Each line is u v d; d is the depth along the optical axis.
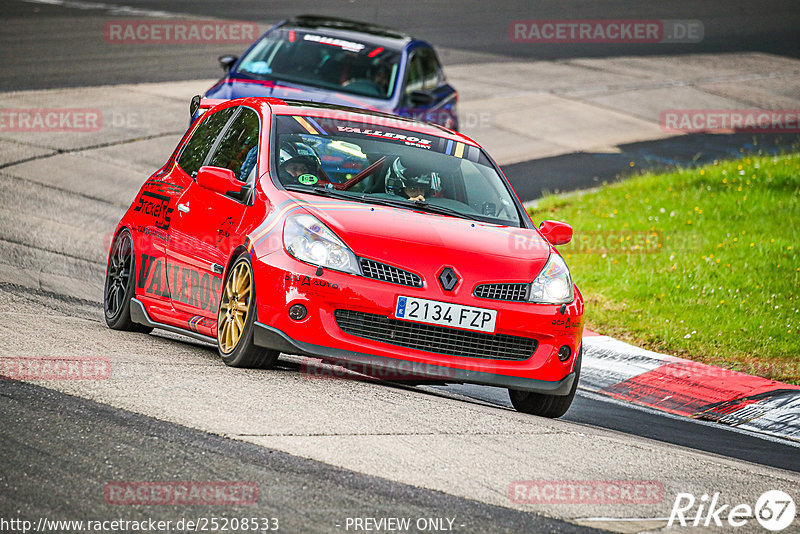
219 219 25.34
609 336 34.97
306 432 18.81
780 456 24.80
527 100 81.00
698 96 89.44
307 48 49.16
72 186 48.00
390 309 22.67
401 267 22.98
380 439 19.02
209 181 25.27
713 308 37.47
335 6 115.88
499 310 23.25
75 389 20.06
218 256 24.94
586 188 58.94
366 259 22.94
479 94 81.44
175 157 30.31
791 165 60.25
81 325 27.67
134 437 17.66
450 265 23.30
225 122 28.98
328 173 25.66
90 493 15.21
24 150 52.47
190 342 29.19
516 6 128.62
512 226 26.25
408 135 28.39
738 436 26.61
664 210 50.62
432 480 17.20
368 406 21.30
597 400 29.11
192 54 83.62
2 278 32.69
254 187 25.08
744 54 110.31
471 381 23.17
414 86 50.25
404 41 52.06
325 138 26.88
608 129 75.69
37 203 44.44
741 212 50.81
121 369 21.98
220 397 20.47
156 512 14.71
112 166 52.12
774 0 147.88
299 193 24.72
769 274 41.09
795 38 121.88
